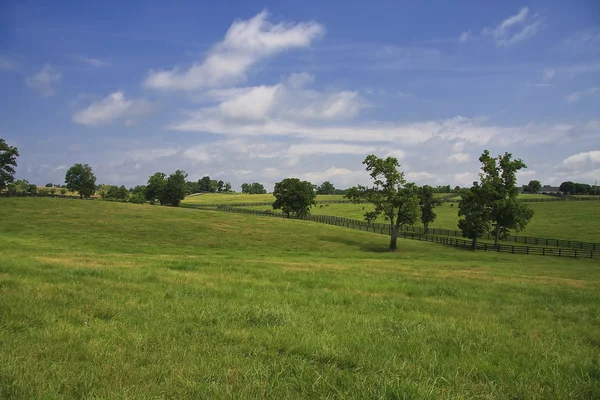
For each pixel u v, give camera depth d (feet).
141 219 205.67
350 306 35.78
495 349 23.41
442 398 15.49
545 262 152.35
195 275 51.31
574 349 24.27
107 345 20.02
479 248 199.93
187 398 14.85
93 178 404.98
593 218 323.57
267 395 15.26
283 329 25.04
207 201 542.16
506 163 212.02
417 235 246.47
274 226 227.40
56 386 15.16
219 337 22.68
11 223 169.99
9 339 20.06
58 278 40.78
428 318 31.35
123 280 43.34
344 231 233.35
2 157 283.59
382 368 18.65
